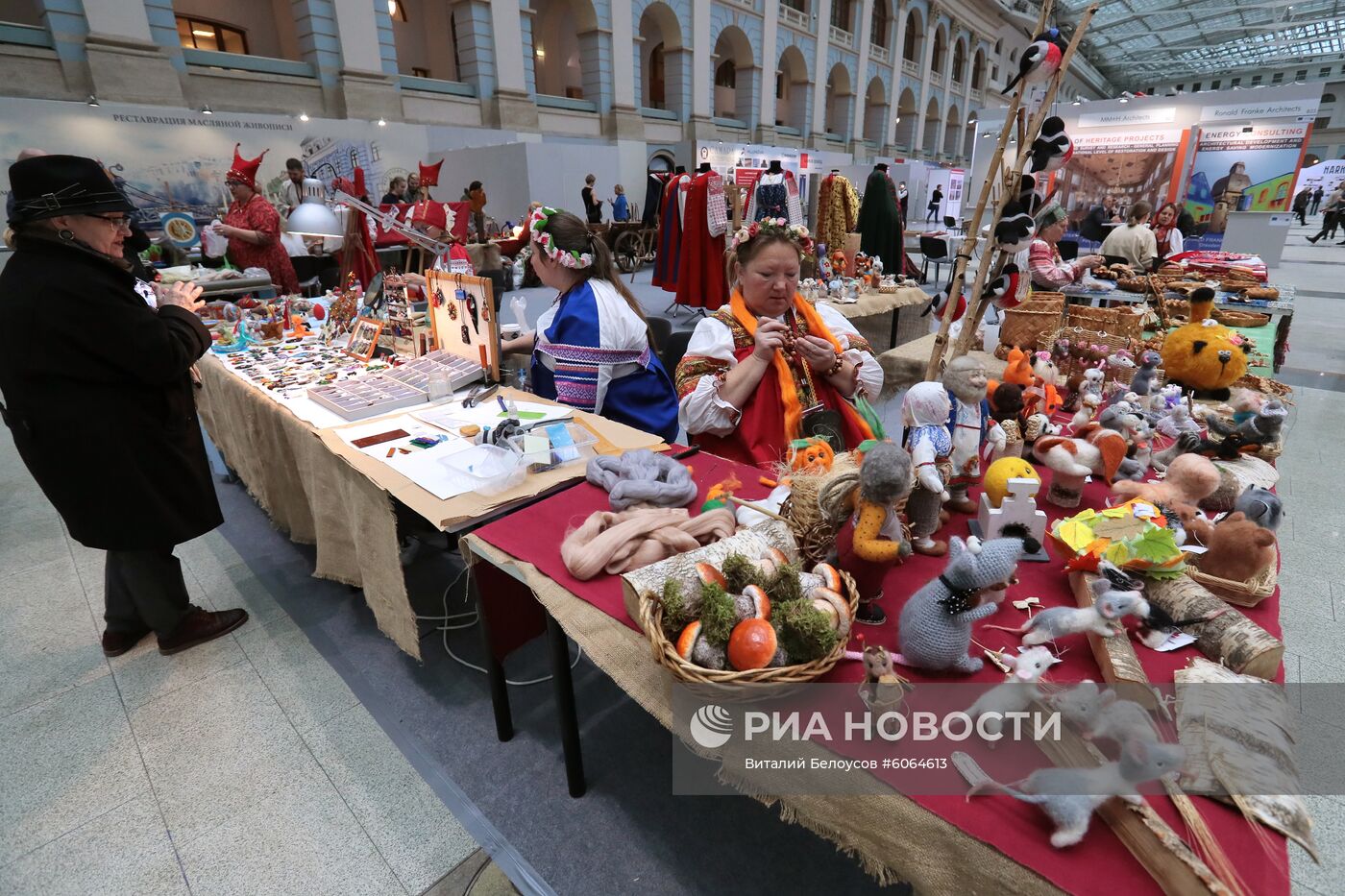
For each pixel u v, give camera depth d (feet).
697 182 19.70
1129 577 3.24
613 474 5.08
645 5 46.32
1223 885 1.94
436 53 48.73
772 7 56.03
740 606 3.01
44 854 5.11
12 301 5.44
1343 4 64.28
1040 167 3.94
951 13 83.46
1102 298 11.75
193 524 6.93
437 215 9.43
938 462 4.05
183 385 6.63
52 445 5.87
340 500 6.75
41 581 8.89
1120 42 81.56
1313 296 27.12
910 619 2.94
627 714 6.38
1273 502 3.81
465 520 4.82
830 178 22.47
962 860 2.37
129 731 6.31
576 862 4.95
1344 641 7.02
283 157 29.60
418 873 4.92
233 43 40.16
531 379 7.93
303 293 17.78
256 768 5.87
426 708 6.55
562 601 3.88
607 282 7.08
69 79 24.95
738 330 5.75
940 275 36.94
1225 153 25.85
